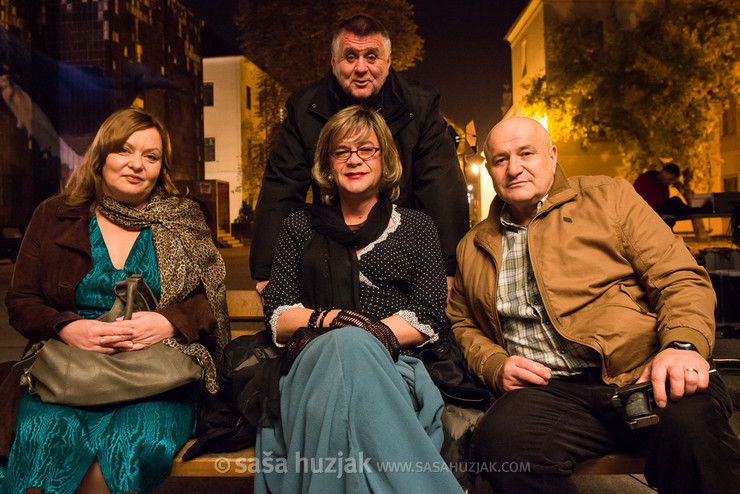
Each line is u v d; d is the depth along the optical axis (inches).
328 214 89.0
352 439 64.4
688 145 718.5
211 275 90.5
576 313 80.8
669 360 67.2
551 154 86.4
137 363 74.0
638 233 80.6
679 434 63.8
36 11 807.7
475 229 93.4
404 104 109.0
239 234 1039.6
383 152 89.7
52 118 816.9
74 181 88.5
